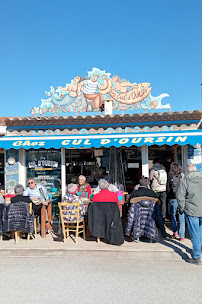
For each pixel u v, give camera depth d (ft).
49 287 14.65
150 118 28.50
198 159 28.35
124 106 31.04
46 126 29.58
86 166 32.14
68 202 22.75
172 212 23.07
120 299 13.21
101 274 16.42
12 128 29.76
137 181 32.53
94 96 31.42
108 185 23.45
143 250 20.06
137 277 15.89
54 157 30.30
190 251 19.98
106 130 29.12
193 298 13.26
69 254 20.39
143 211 21.50
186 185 17.92
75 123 29.37
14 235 24.26
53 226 28.71
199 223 18.35
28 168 30.32
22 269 17.47
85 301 13.05
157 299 13.19
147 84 30.86
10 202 23.57
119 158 32.60
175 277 15.83
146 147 30.22
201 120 28.30
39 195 25.95
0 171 31.89
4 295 13.75
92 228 21.56
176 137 25.75
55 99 31.83
